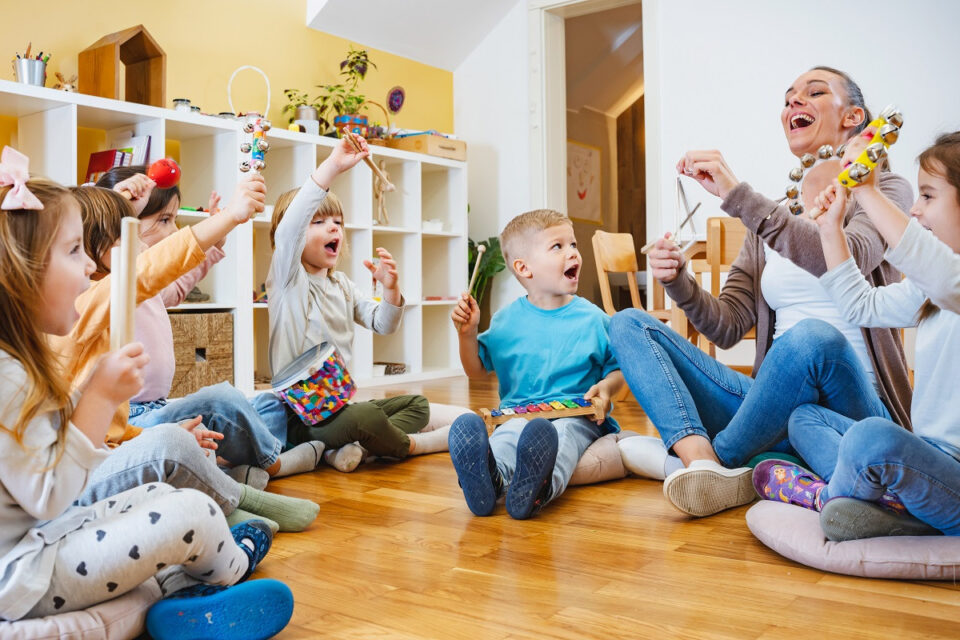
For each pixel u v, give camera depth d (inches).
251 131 63.6
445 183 193.0
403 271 181.6
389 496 69.7
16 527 34.9
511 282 202.7
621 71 246.5
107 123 134.6
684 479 59.0
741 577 47.4
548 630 39.8
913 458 44.7
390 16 185.5
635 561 50.7
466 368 78.0
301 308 81.9
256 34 165.9
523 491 60.2
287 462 77.3
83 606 36.0
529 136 201.6
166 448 47.2
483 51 207.6
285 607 38.8
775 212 61.9
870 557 46.7
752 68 172.7
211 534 38.3
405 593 45.3
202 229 49.0
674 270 70.2
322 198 75.9
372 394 146.6
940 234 49.1
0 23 126.5
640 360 66.1
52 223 35.5
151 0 147.3
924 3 157.0
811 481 54.6
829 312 66.6
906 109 159.2
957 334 48.9
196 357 137.8
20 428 33.2
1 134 128.4
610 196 269.7
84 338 46.2
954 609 41.9
